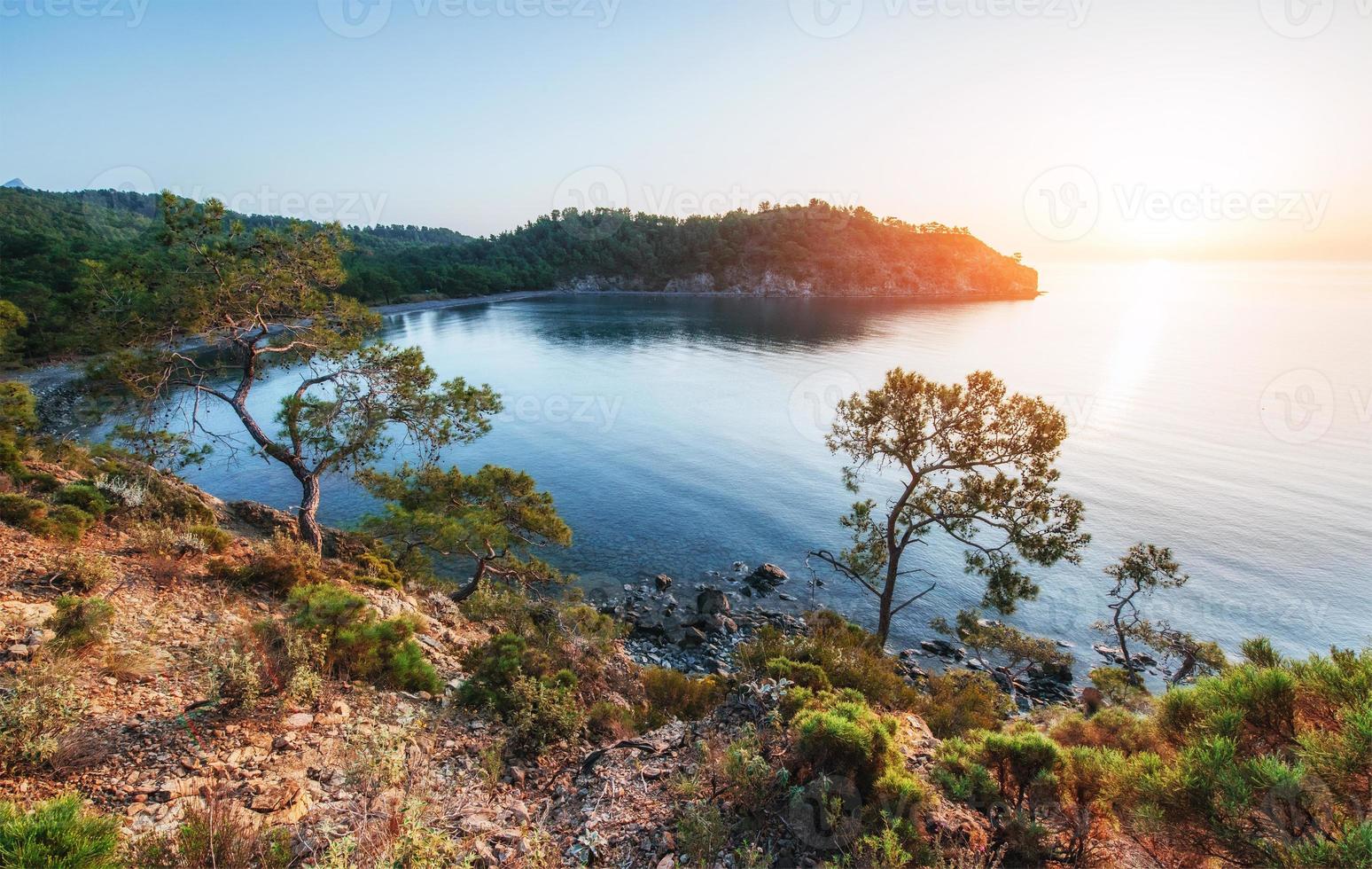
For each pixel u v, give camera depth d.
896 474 50.41
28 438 18.97
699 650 23.52
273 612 9.05
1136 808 3.65
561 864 4.41
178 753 5.04
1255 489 45.69
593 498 43.84
